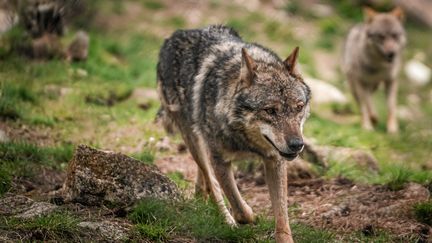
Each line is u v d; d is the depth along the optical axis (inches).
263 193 785.6
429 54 1913.1
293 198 765.9
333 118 1288.1
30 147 796.0
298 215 707.4
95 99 1069.1
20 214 588.1
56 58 1178.0
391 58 1307.8
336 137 1053.8
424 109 1524.4
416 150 1061.8
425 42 1990.7
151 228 576.1
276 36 1708.9
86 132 957.2
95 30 1480.1
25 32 1181.1
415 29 2078.0
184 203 636.7
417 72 1742.1
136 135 964.6
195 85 669.9
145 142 938.1
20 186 699.4
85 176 626.5
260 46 676.7
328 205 720.3
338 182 814.5
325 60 1660.9
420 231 653.3
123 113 1043.9
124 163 637.9
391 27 1347.2
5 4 1328.7
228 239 602.2
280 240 594.2
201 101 653.3
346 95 1477.6
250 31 1695.4
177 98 724.7
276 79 590.6
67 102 1037.2
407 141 1107.9
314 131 1078.4
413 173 805.9
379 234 651.5
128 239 562.6
